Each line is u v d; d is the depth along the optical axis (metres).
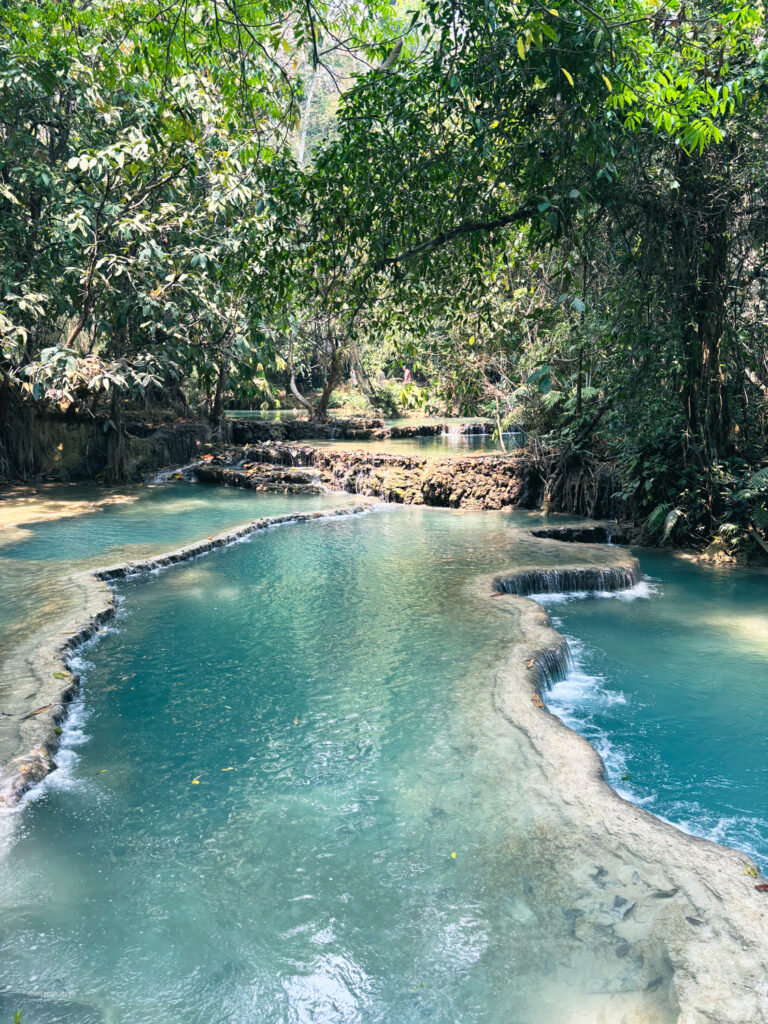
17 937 3.79
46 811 4.95
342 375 38.22
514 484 16.69
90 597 9.15
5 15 14.41
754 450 12.98
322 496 18.47
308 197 8.69
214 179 15.77
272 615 9.09
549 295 13.88
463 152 7.61
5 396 18.95
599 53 6.35
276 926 3.90
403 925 3.88
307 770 5.49
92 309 18.95
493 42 6.71
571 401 15.34
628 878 4.04
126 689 6.98
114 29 11.59
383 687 6.90
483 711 6.20
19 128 16.89
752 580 11.34
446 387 17.42
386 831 4.69
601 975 3.45
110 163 15.62
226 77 8.49
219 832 4.73
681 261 10.99
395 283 8.75
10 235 17.38
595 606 10.08
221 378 24.30
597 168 7.98
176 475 20.94
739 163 10.62
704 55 8.20
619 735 6.50
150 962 3.66
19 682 6.64
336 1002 3.42
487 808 4.83
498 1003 3.38
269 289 8.80
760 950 3.42
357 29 8.60
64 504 16.58
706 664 8.05
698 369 12.23
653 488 13.62
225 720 6.35
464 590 9.91
